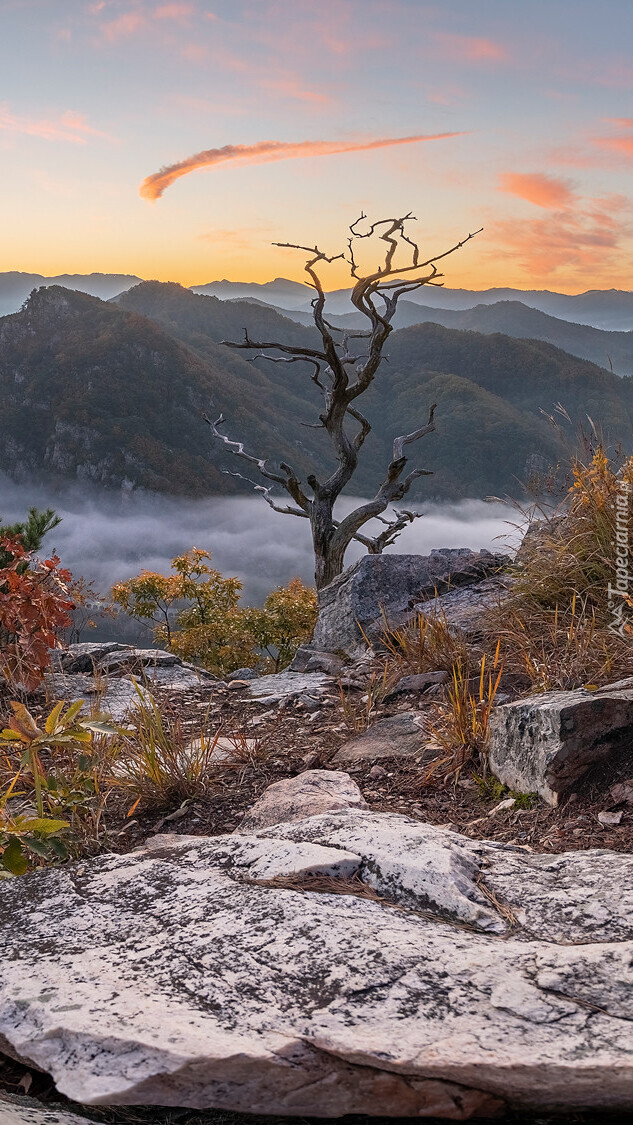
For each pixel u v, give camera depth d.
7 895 2.31
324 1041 1.52
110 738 4.21
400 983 1.68
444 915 2.00
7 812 3.19
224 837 2.55
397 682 5.32
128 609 19.23
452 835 2.53
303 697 5.59
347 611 7.59
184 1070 1.51
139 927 2.02
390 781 3.81
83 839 3.29
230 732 4.98
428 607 6.97
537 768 3.27
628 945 1.75
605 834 2.85
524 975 1.69
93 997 1.72
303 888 2.13
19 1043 1.64
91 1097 1.49
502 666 4.82
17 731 3.20
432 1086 1.49
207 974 1.77
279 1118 1.55
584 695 3.42
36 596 5.70
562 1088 1.44
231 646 18.11
